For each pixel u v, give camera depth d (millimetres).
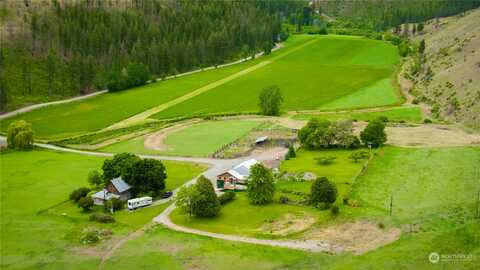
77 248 94438
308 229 99062
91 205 114875
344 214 104188
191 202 106062
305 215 105938
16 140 169000
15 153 166000
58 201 120375
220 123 197625
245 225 102875
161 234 99500
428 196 111500
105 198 117562
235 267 84812
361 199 111625
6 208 115875
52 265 88188
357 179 124250
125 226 104375
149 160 124188
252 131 182500
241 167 130250
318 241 93500
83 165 149875
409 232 94250
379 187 118500
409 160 137750
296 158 147375
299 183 124688
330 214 104562
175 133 185375
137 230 102125
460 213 100812
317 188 109312
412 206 106500
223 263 86312
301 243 93000
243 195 120125
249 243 93938
